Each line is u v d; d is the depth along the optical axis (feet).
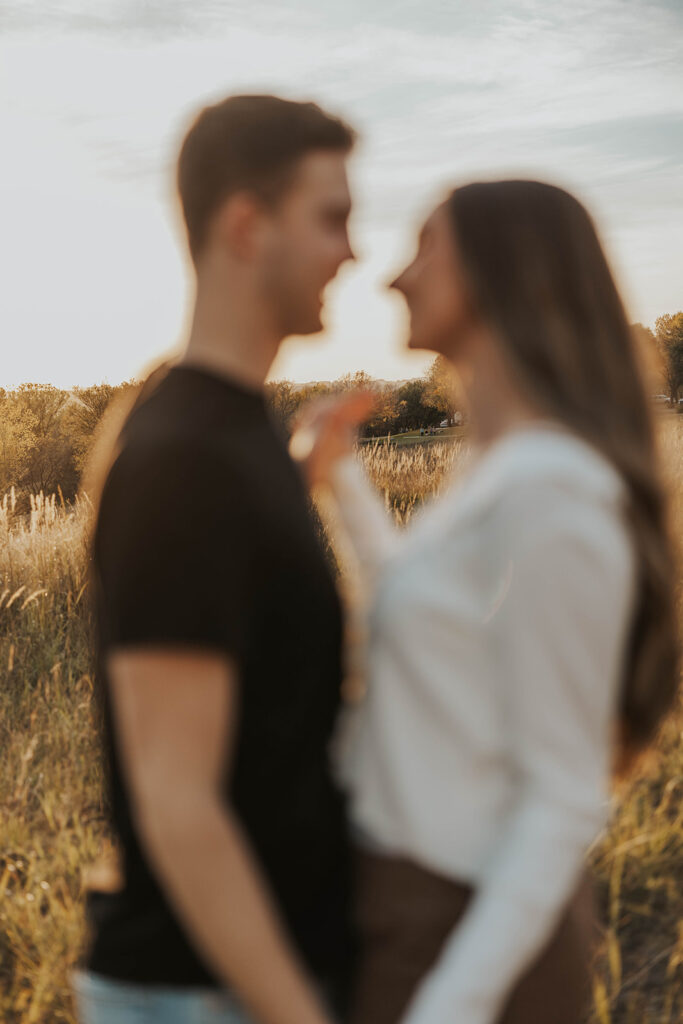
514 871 2.89
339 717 3.47
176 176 3.37
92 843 8.81
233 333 3.25
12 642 16.03
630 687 3.46
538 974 3.29
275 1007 2.66
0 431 99.25
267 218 3.22
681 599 8.04
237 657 2.77
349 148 3.37
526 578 2.88
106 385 101.50
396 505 27.91
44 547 19.60
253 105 3.21
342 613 3.25
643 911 7.80
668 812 9.11
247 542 2.79
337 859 3.36
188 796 2.64
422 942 3.16
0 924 7.78
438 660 3.12
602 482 3.02
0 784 10.82
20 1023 6.86
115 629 2.76
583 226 3.46
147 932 3.09
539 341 3.29
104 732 3.32
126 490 2.81
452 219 3.49
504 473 3.05
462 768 3.14
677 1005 6.82
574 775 2.97
